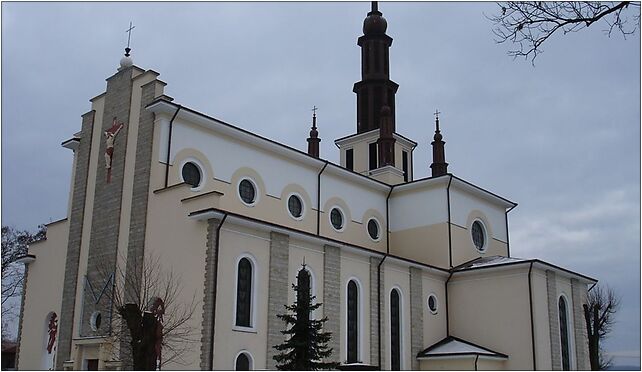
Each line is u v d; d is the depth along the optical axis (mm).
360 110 49500
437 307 38375
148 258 28422
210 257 26109
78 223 32656
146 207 29312
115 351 28047
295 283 29578
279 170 35125
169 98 30859
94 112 34094
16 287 53406
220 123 31719
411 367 35219
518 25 12805
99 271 30578
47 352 32250
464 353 34375
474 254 42094
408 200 42438
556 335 37375
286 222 34625
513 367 36094
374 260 34531
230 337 26062
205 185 30812
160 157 29562
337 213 38750
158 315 26703
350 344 32094
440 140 48812
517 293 36875
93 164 33094
